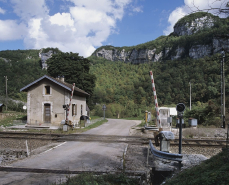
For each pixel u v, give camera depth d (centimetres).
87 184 486
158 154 742
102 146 1133
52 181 586
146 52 18925
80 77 3384
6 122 2614
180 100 7275
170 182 496
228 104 2817
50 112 2127
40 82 2158
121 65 17375
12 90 7512
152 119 2905
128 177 579
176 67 11306
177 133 1706
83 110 2719
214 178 376
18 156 959
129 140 1315
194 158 848
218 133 1697
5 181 588
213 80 7338
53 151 1004
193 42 12388
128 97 8962
